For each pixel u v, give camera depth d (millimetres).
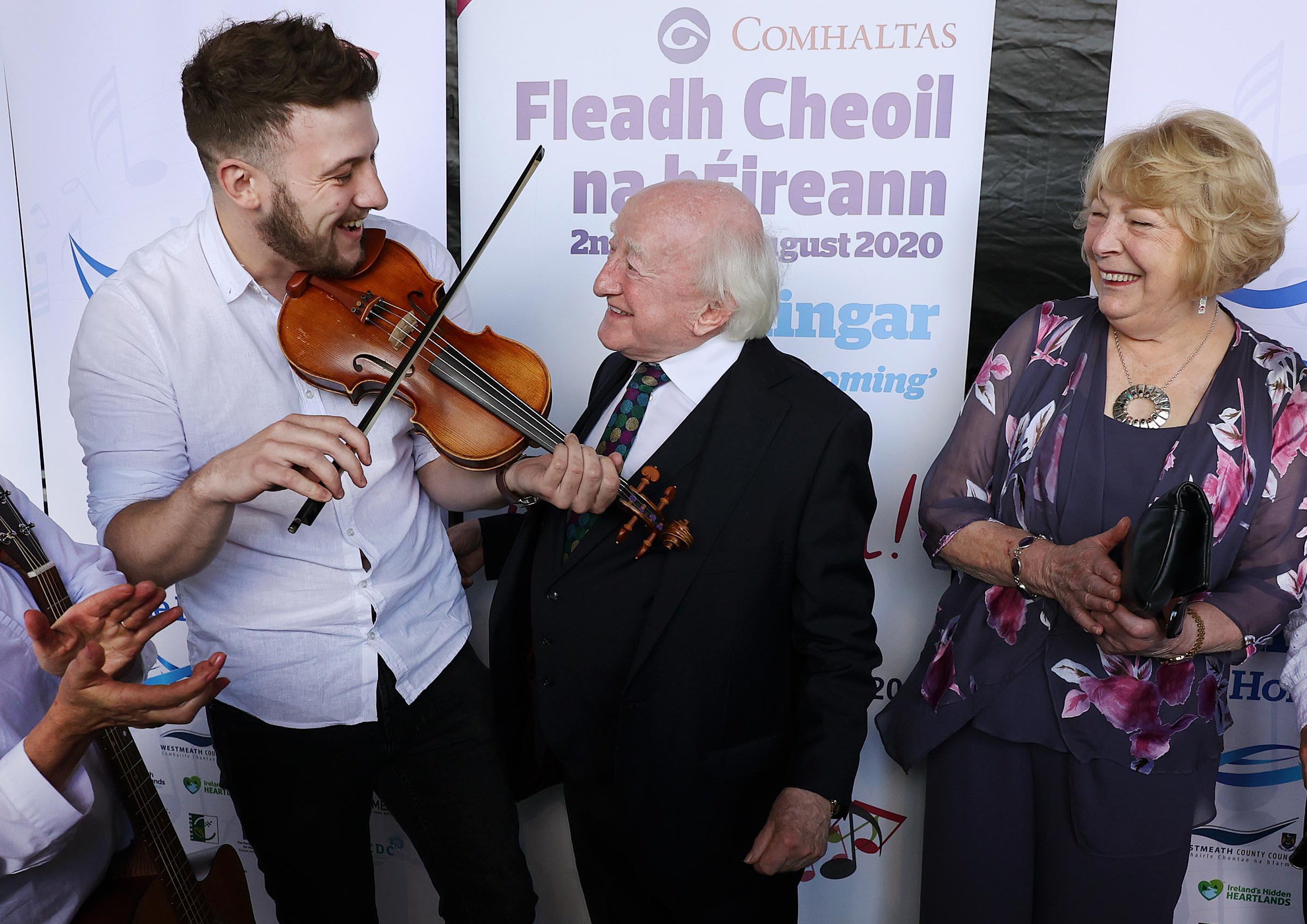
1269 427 1571
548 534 1752
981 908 1783
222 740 1792
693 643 1589
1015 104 2121
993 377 1772
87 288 2598
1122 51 2092
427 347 1678
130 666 1334
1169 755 1612
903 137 2178
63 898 1317
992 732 1696
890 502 2326
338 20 2301
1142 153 1504
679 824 1628
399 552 1780
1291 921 2271
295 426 1425
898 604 2355
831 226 2238
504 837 1832
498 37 2258
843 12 2145
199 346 1646
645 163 2270
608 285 1606
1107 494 1633
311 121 1494
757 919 1725
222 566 1709
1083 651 1633
